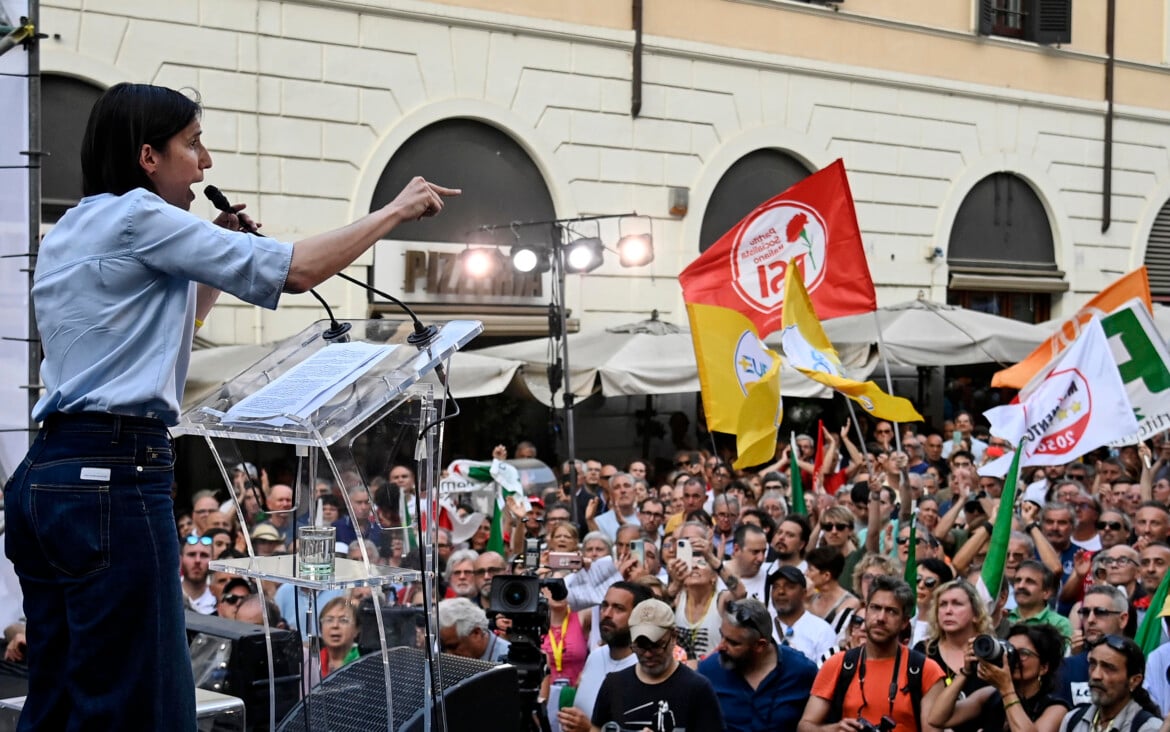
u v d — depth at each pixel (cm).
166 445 271
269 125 1547
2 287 498
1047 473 1310
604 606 681
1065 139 2248
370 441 330
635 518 1190
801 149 1967
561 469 1562
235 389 344
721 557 999
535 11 1741
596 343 1537
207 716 372
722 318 1068
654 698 596
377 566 331
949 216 2112
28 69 496
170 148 277
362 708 361
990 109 2161
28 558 268
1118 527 966
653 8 1839
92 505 258
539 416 1703
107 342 261
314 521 340
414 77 1650
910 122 2072
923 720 605
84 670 260
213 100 1505
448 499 1062
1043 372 1045
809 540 968
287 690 427
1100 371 1002
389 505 329
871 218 2036
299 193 1570
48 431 265
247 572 325
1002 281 2167
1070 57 2248
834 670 628
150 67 1462
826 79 1989
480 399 1645
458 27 1681
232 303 1496
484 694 380
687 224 1870
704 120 1884
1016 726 576
